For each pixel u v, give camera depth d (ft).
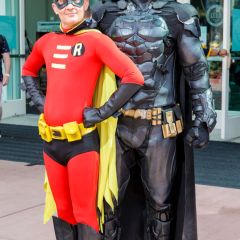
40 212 18.12
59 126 10.53
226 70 29.04
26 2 43.62
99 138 10.85
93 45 10.40
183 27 10.89
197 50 10.91
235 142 29.94
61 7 10.57
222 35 31.60
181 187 11.59
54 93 10.62
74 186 10.72
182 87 11.46
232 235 15.83
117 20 10.97
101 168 10.82
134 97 10.82
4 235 16.02
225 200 19.30
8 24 37.42
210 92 11.07
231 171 23.67
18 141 30.68
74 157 10.63
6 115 37.93
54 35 10.94
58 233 11.39
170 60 11.10
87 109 10.45
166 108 11.07
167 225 11.62
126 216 12.35
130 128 11.03
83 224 10.84
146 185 11.41
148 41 10.68
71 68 10.48
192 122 11.22
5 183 21.70
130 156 11.41
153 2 11.09
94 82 10.64
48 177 11.10
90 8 11.12
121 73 10.30
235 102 30.89
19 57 38.40
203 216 17.49
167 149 11.11
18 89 38.88
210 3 32.27
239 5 30.27
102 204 10.93
